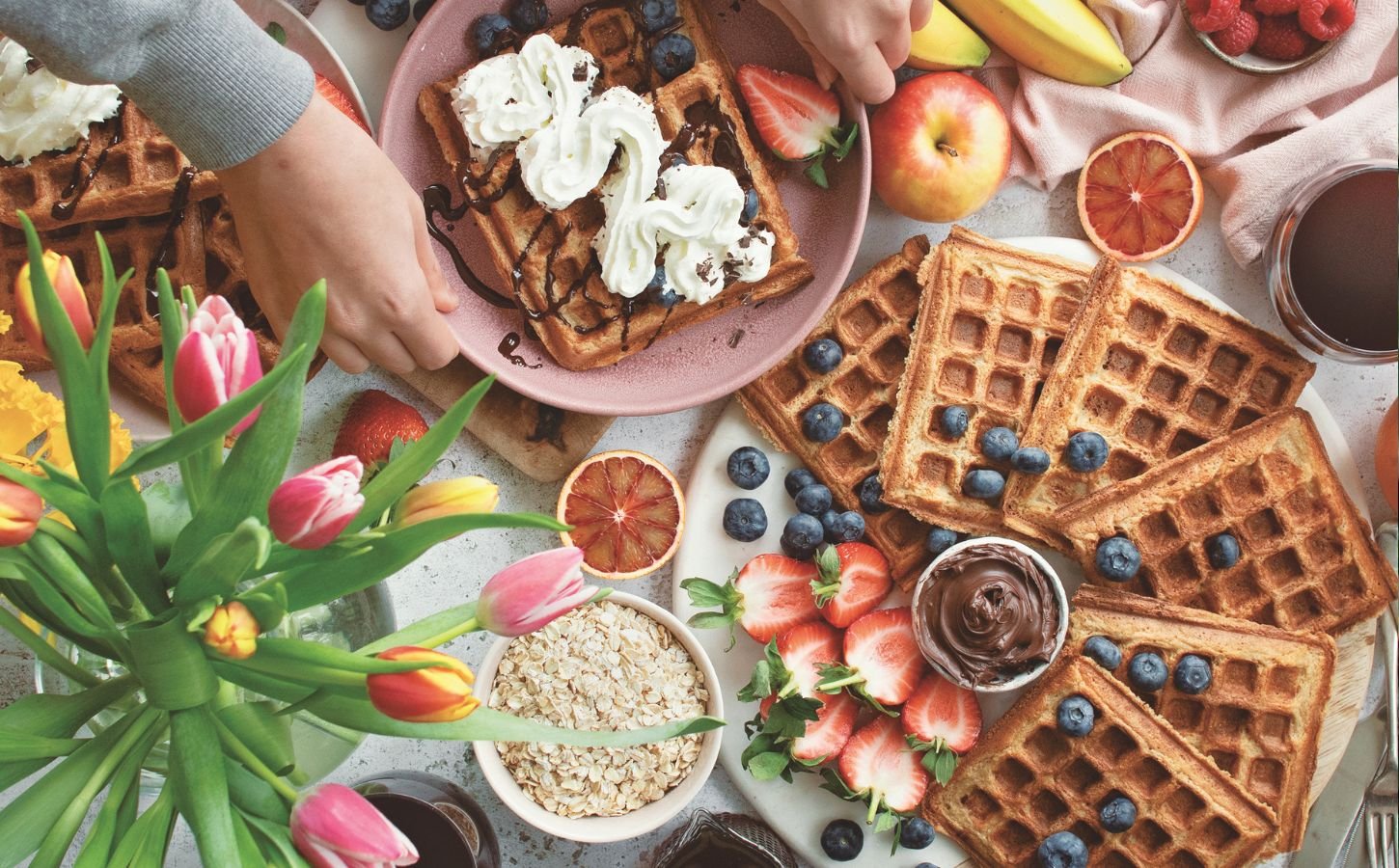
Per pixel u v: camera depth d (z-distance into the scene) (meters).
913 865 2.24
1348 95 2.33
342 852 1.10
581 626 2.08
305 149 1.77
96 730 1.47
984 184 2.22
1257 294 2.36
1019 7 2.14
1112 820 2.13
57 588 1.20
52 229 2.05
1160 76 2.28
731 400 2.26
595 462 2.21
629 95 2.06
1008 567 2.12
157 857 1.19
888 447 2.21
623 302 2.13
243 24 1.68
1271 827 2.12
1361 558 2.18
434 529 1.14
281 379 1.02
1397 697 2.16
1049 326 2.24
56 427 1.39
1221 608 2.20
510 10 2.12
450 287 2.16
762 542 2.28
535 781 2.06
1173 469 2.19
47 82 1.92
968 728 2.19
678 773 2.07
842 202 2.19
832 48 1.99
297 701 1.22
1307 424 2.19
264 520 1.18
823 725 2.20
